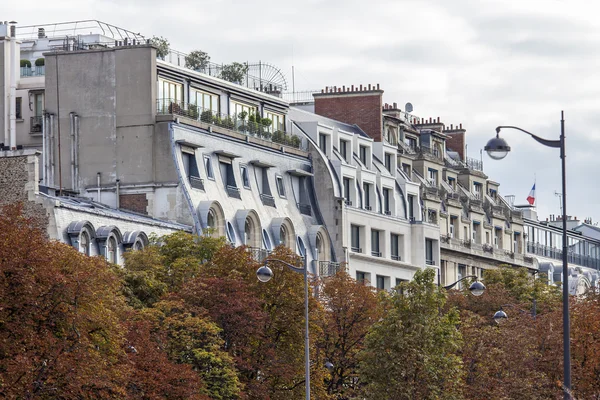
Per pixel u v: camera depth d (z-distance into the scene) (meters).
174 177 143.25
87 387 94.75
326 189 165.12
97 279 97.75
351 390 132.12
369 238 173.12
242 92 158.12
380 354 121.88
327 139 170.12
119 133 145.25
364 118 188.88
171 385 105.38
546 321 134.62
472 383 128.12
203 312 116.31
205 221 143.00
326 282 136.88
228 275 120.88
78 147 146.38
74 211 126.69
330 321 131.50
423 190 191.12
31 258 93.19
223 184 149.38
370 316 133.50
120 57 145.75
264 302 121.31
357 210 170.38
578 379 130.50
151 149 144.00
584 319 133.38
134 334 105.06
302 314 122.06
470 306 161.88
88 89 146.50
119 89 145.50
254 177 154.88
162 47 159.00
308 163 165.50
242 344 118.88
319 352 126.38
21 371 88.88
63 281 93.12
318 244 163.38
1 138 160.00
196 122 147.62
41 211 124.50
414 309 122.81
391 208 180.75
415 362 121.25
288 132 167.00
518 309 156.75
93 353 94.31
